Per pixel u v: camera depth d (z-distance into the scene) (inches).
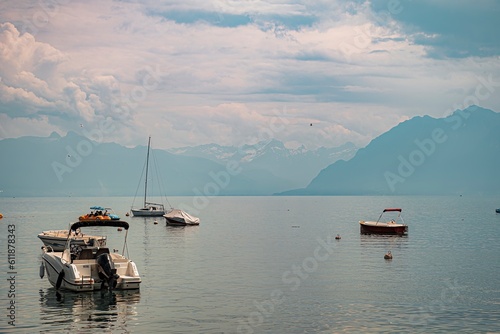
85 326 1162.0
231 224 4490.7
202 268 1902.1
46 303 1341.0
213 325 1176.2
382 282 1633.9
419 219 5206.7
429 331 1131.3
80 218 4018.2
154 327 1158.3
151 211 5649.6
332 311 1286.9
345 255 2276.1
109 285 1438.2
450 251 2433.6
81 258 1501.0
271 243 2817.4
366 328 1153.4
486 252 2394.2
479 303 1357.0
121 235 3346.5
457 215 5994.1
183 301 1375.5
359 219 5290.4
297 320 1212.5
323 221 4933.6
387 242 2844.5
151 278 1690.5
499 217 5502.0
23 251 2397.9
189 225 4286.4
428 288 1544.0
